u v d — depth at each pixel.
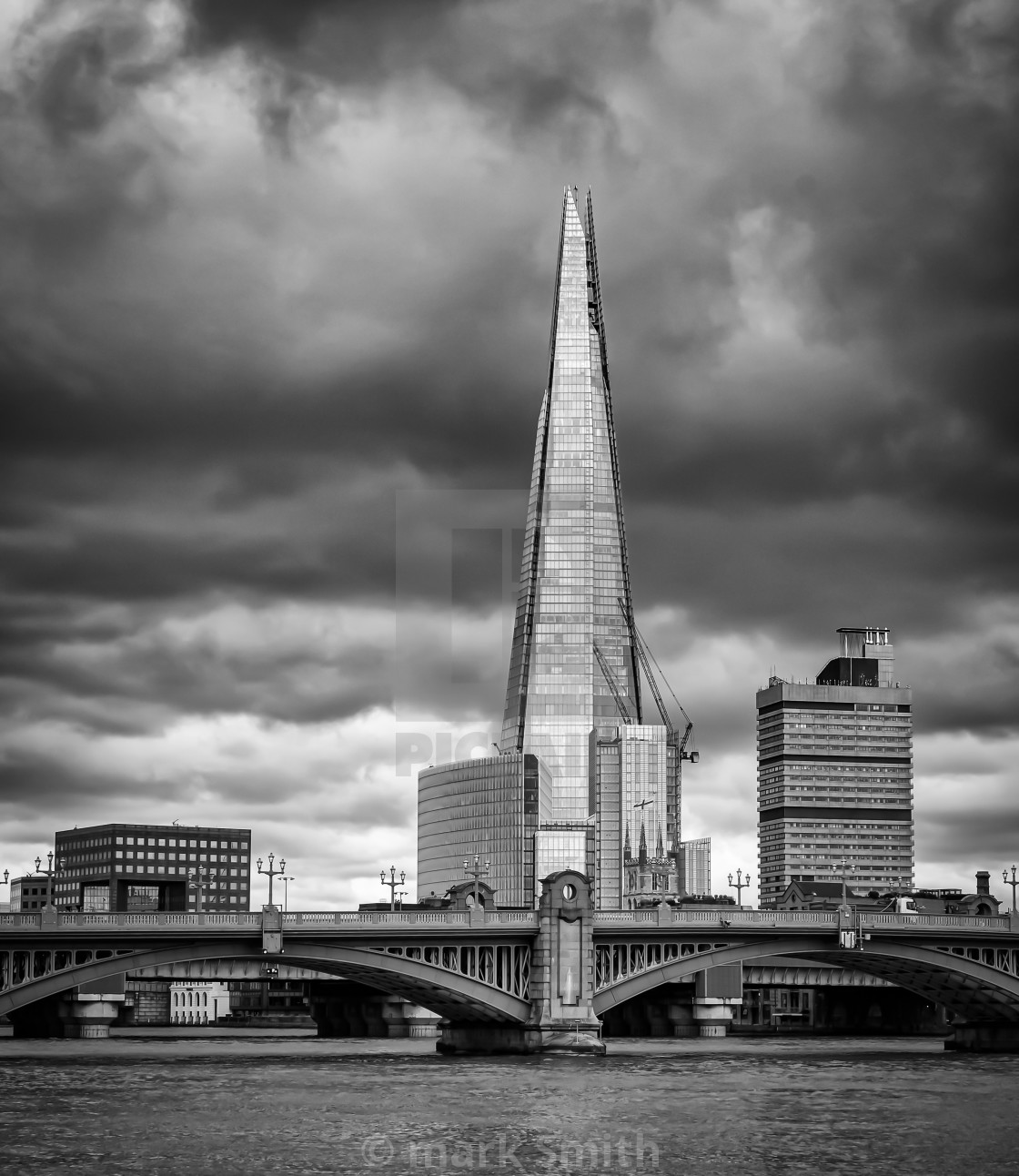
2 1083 169.75
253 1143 126.56
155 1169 115.56
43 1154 121.31
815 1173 116.19
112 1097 156.38
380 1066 195.88
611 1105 150.88
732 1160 121.19
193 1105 149.38
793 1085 171.00
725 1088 167.38
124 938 195.50
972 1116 144.50
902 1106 151.75
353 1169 116.19
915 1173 116.50
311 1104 150.38
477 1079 176.25
